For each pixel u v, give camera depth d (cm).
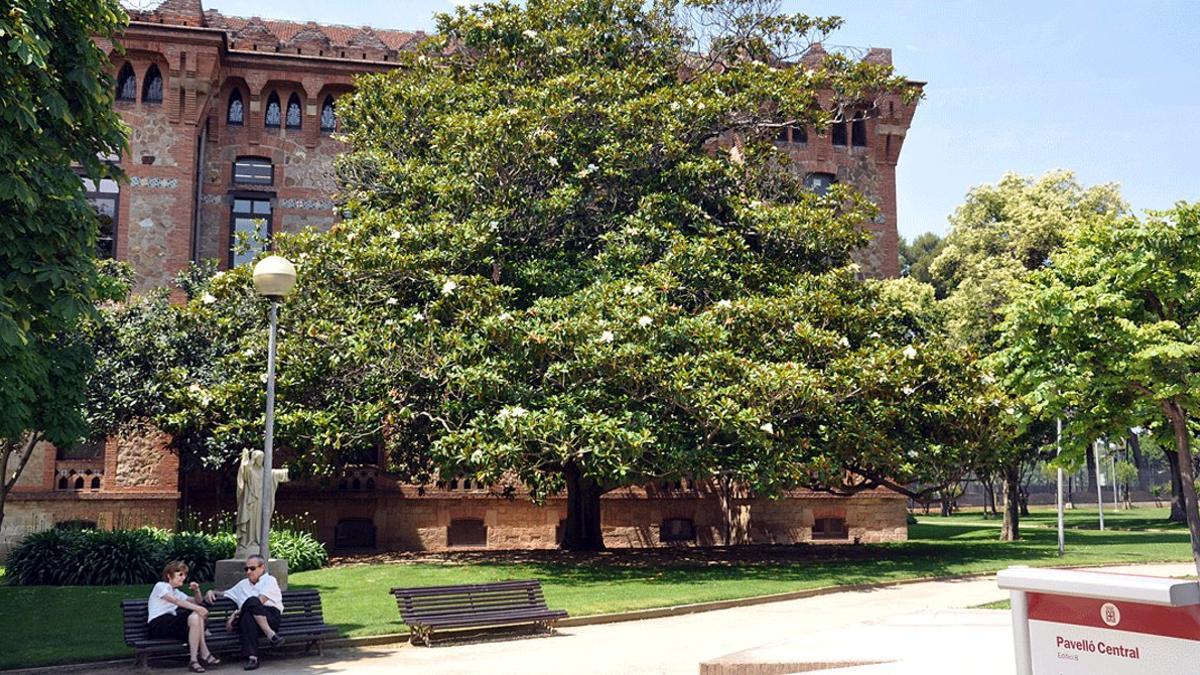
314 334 2270
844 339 2206
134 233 2927
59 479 2695
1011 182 4444
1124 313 1952
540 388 2117
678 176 2559
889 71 2825
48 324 1390
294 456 2800
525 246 2512
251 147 3206
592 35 2762
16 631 1409
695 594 1738
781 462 2108
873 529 3241
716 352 2080
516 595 1466
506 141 2398
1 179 1154
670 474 2138
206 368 2438
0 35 1149
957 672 907
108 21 1431
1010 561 2331
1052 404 2017
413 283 2344
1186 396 1922
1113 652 495
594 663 1179
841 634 1225
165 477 2730
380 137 2734
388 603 1650
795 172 3322
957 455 2370
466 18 2767
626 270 2367
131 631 1199
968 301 3803
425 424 2297
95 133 1409
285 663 1245
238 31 3203
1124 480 7288
